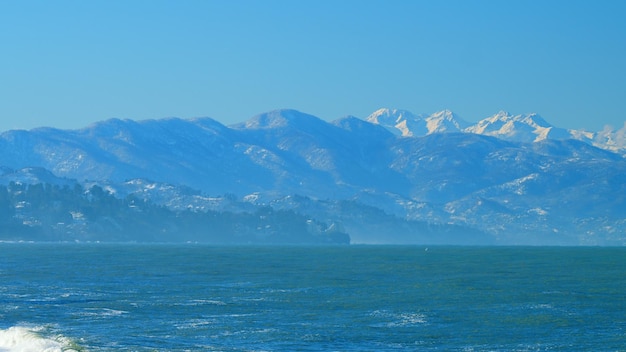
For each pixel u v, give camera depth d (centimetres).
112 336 19700
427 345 19125
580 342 19562
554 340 19825
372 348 18712
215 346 18638
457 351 18462
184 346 18575
